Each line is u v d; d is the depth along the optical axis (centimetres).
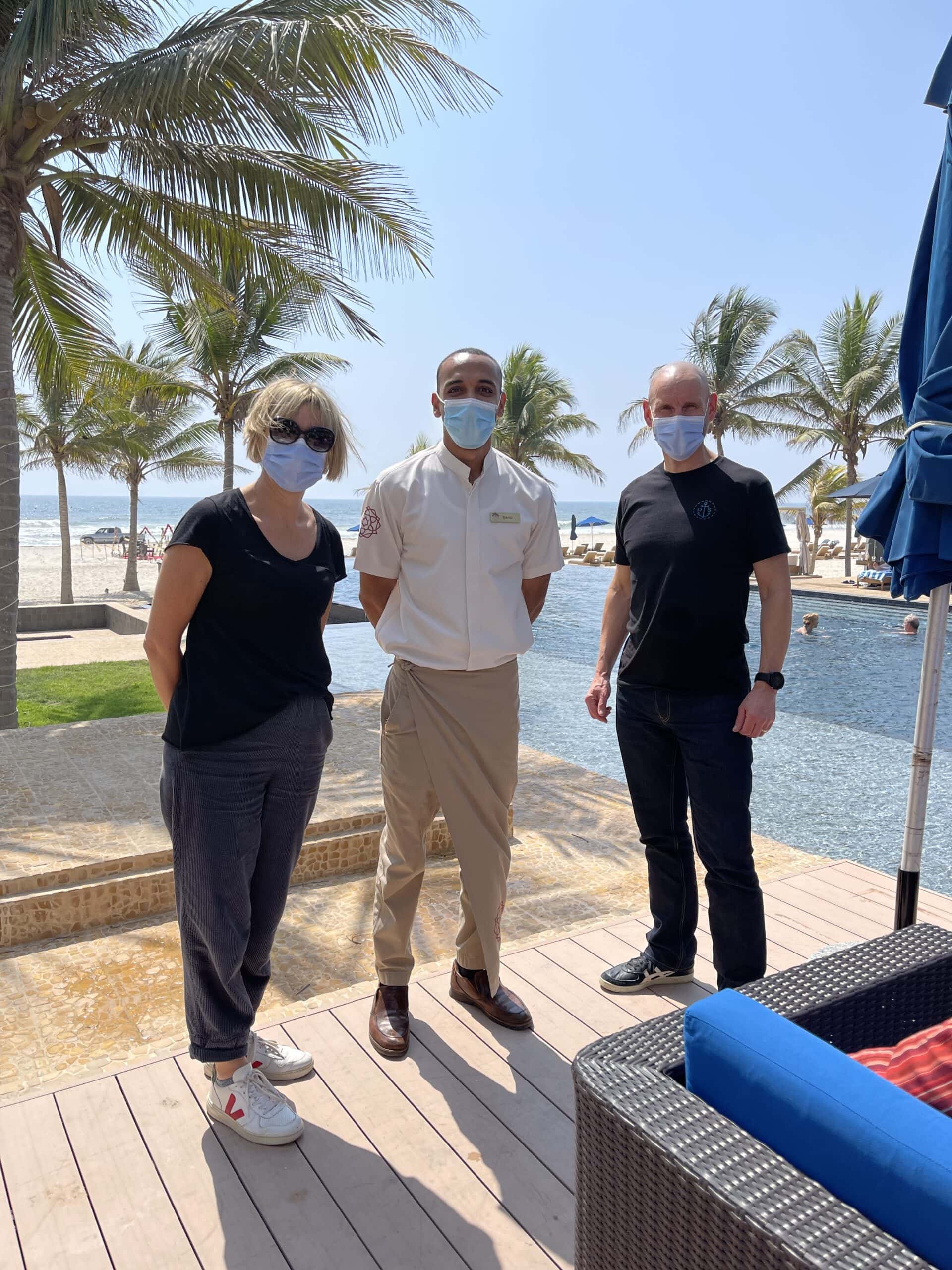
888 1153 93
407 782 228
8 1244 167
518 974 271
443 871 425
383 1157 191
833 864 376
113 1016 295
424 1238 170
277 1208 177
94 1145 193
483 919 235
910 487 198
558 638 1625
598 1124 117
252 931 207
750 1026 113
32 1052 275
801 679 1195
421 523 221
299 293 874
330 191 720
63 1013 296
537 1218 175
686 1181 102
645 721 256
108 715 878
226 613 185
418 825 231
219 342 1650
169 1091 212
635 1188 111
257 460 193
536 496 232
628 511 262
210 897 187
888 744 805
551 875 413
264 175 697
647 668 250
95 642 1570
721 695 242
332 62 574
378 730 581
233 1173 186
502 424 2952
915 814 231
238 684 186
